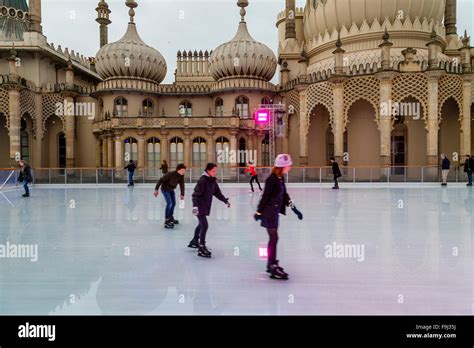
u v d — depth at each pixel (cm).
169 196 945
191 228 944
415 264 603
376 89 2570
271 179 534
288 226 943
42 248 726
